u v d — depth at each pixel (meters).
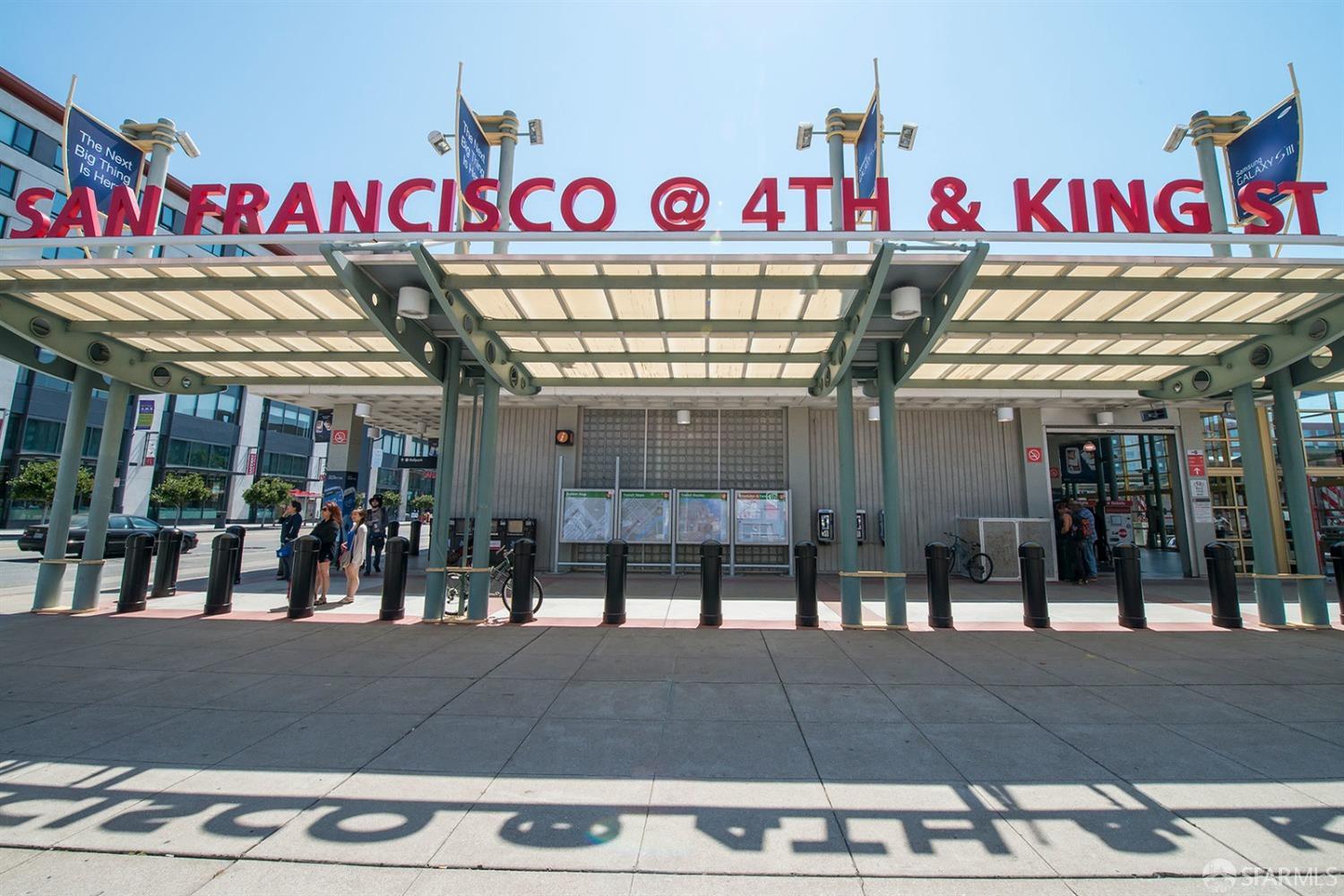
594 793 3.38
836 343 7.41
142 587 8.98
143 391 9.07
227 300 6.54
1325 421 13.52
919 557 13.62
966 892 2.54
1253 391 8.67
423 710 4.71
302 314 6.89
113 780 3.51
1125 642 7.16
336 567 13.45
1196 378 8.34
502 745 4.04
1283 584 12.62
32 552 20.36
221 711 4.68
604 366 9.15
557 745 4.04
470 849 2.82
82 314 6.94
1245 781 3.55
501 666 5.99
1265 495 8.24
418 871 2.66
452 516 13.84
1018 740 4.15
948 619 7.96
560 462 13.59
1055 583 12.51
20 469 31.75
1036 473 13.63
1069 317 6.75
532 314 6.84
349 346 7.95
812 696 5.08
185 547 19.84
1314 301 6.33
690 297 6.40
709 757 3.86
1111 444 20.41
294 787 3.43
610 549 8.20
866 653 6.56
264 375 9.02
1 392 31.17
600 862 2.73
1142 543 19.77
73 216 5.57
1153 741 4.14
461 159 8.44
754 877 2.63
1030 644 7.04
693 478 13.84
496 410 8.35
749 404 13.32
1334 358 7.82
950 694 5.14
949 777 3.60
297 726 4.36
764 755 3.89
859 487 13.77
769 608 9.44
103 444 8.81
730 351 7.90
